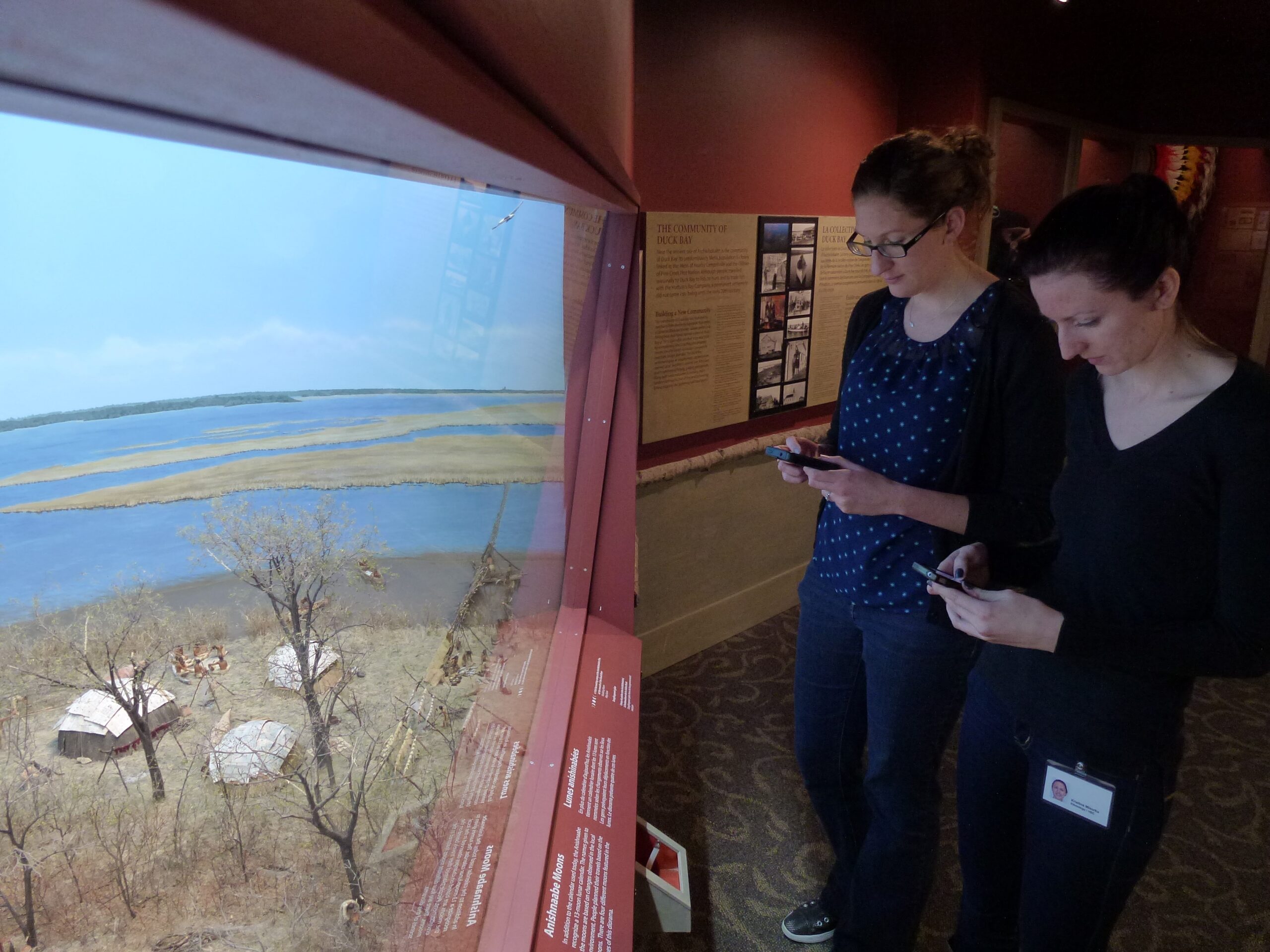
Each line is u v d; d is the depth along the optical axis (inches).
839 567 55.5
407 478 25.5
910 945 56.7
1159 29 156.9
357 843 21.6
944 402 50.0
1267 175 193.9
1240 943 68.1
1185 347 36.6
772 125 110.4
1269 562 33.9
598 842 38.0
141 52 7.6
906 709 52.4
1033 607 39.0
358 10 9.5
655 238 98.3
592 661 56.7
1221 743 98.0
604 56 41.4
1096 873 41.6
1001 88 129.5
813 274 121.9
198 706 15.4
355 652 22.1
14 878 11.9
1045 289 36.5
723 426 115.5
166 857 14.4
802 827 82.8
